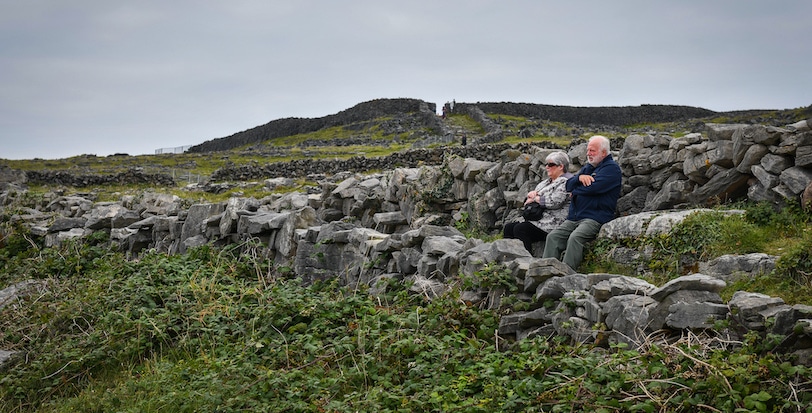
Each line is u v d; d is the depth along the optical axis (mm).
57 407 8062
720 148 9391
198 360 8109
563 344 6543
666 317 5969
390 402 6215
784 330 5297
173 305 9734
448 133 54750
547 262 7258
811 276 6934
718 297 6016
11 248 18188
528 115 69625
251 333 8602
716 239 8148
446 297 7930
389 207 14070
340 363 7426
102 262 13484
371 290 9398
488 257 8070
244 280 11094
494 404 5664
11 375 8797
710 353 5598
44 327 10055
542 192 9867
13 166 55125
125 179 39531
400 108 73062
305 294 9438
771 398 4980
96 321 9992
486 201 12164
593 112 69875
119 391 7816
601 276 6883
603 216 9320
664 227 8539
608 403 5297
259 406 6688
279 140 73688
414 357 6992
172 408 7113
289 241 11617
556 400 5578
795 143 8633
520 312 7297
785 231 8195
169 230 15422
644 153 10625
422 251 9336
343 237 10703
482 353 6738
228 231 13195
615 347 5973
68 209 22609
